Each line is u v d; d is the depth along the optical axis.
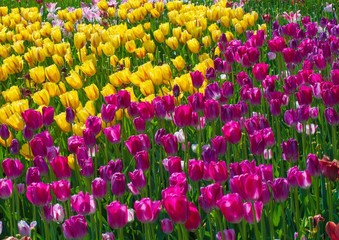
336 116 3.13
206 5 7.66
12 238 2.48
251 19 5.37
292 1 6.88
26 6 8.58
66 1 8.61
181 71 4.82
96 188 2.66
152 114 3.21
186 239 2.54
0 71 4.34
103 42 5.13
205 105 3.08
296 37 4.75
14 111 3.50
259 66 3.59
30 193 2.62
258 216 2.45
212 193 2.44
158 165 3.38
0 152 3.62
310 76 3.49
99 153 3.47
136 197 3.17
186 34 5.02
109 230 2.90
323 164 2.61
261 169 2.59
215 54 4.78
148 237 2.51
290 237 2.79
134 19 6.02
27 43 6.08
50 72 4.02
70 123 3.33
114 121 3.37
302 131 3.30
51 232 2.87
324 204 2.97
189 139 3.57
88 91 3.70
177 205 2.29
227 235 2.50
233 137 2.82
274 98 3.36
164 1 7.29
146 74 3.79
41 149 2.94
